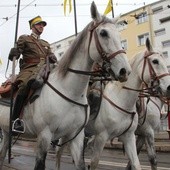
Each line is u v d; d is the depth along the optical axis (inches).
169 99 265.3
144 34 1416.1
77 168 180.1
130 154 212.4
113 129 217.8
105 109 219.9
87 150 475.5
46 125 175.9
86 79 175.8
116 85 222.1
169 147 470.9
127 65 155.9
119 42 160.6
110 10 374.9
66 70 178.1
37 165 174.2
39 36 211.6
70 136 180.7
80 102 177.8
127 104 214.2
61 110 173.2
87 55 173.0
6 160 379.6
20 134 207.9
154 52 229.0
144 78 225.8
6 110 218.1
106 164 346.3
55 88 177.6
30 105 187.2
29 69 197.5
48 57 198.7
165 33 1342.3
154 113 257.8
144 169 307.4
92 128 229.8
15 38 221.6
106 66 161.8
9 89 214.1
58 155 251.8
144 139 263.6
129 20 1425.9
